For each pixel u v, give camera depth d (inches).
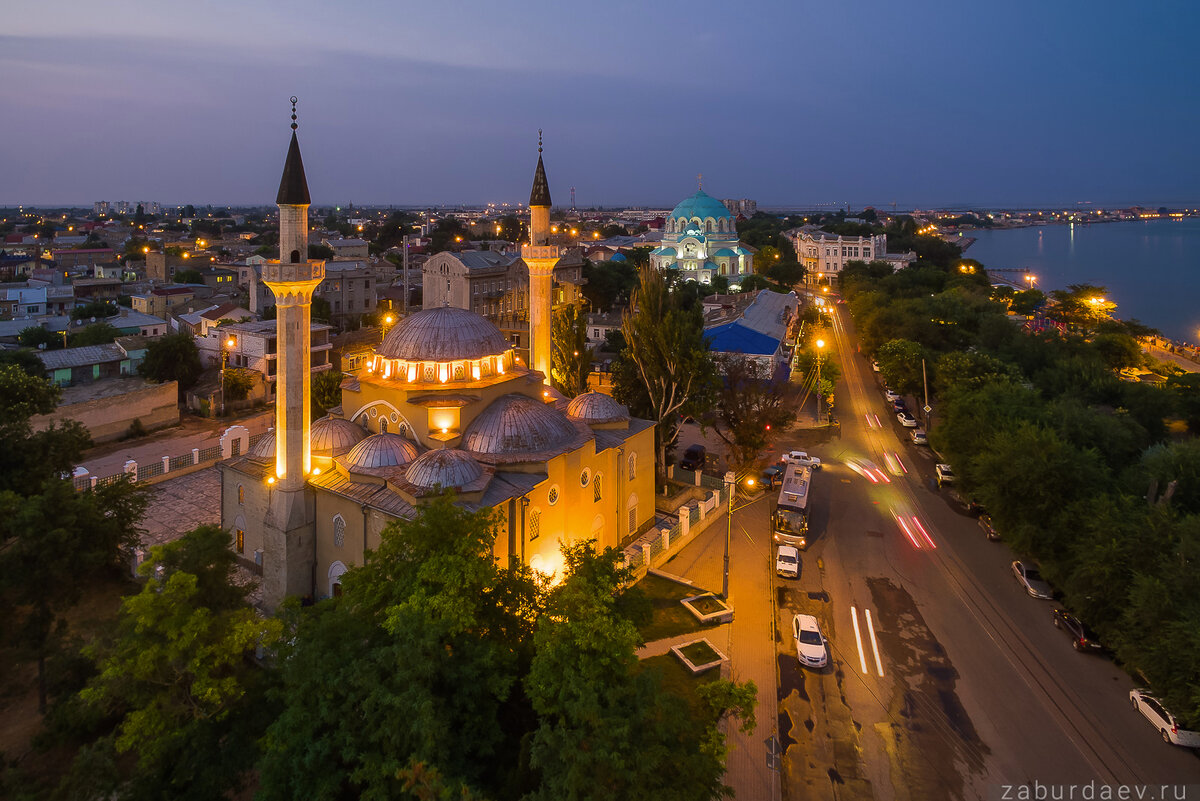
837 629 1358.3
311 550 1347.2
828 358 3245.6
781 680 1199.6
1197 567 1082.7
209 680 834.8
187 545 955.3
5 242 7421.3
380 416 1466.5
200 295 4210.1
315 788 737.6
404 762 723.4
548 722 765.3
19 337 3046.3
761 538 1749.5
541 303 1820.9
